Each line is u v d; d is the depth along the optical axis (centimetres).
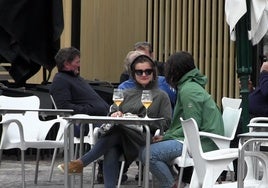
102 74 3372
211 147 1548
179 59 1625
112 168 1591
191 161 1538
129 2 3338
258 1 1861
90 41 3331
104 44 3378
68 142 1595
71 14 3244
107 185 1581
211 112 1585
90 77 3328
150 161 1552
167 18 3164
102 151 1594
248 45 1864
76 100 2130
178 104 1625
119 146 1608
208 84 3028
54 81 2116
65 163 1543
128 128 1605
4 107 1972
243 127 1831
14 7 2558
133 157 1606
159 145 1559
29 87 2888
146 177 1513
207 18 3036
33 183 2069
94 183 1978
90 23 3331
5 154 2850
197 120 1573
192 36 3095
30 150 2823
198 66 3072
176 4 3138
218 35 2998
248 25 1867
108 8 3381
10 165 2536
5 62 2738
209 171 1267
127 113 1658
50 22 2623
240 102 1956
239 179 1204
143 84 1739
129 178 2247
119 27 3372
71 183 1656
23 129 1905
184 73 1623
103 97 2644
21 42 2578
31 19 2594
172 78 1633
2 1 2552
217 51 3008
